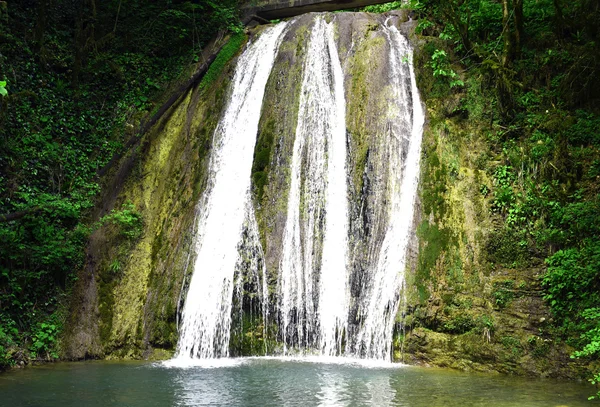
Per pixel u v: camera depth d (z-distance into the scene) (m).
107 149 16.09
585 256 10.41
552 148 11.88
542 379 9.65
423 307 11.00
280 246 12.83
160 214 14.53
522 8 13.14
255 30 17.25
